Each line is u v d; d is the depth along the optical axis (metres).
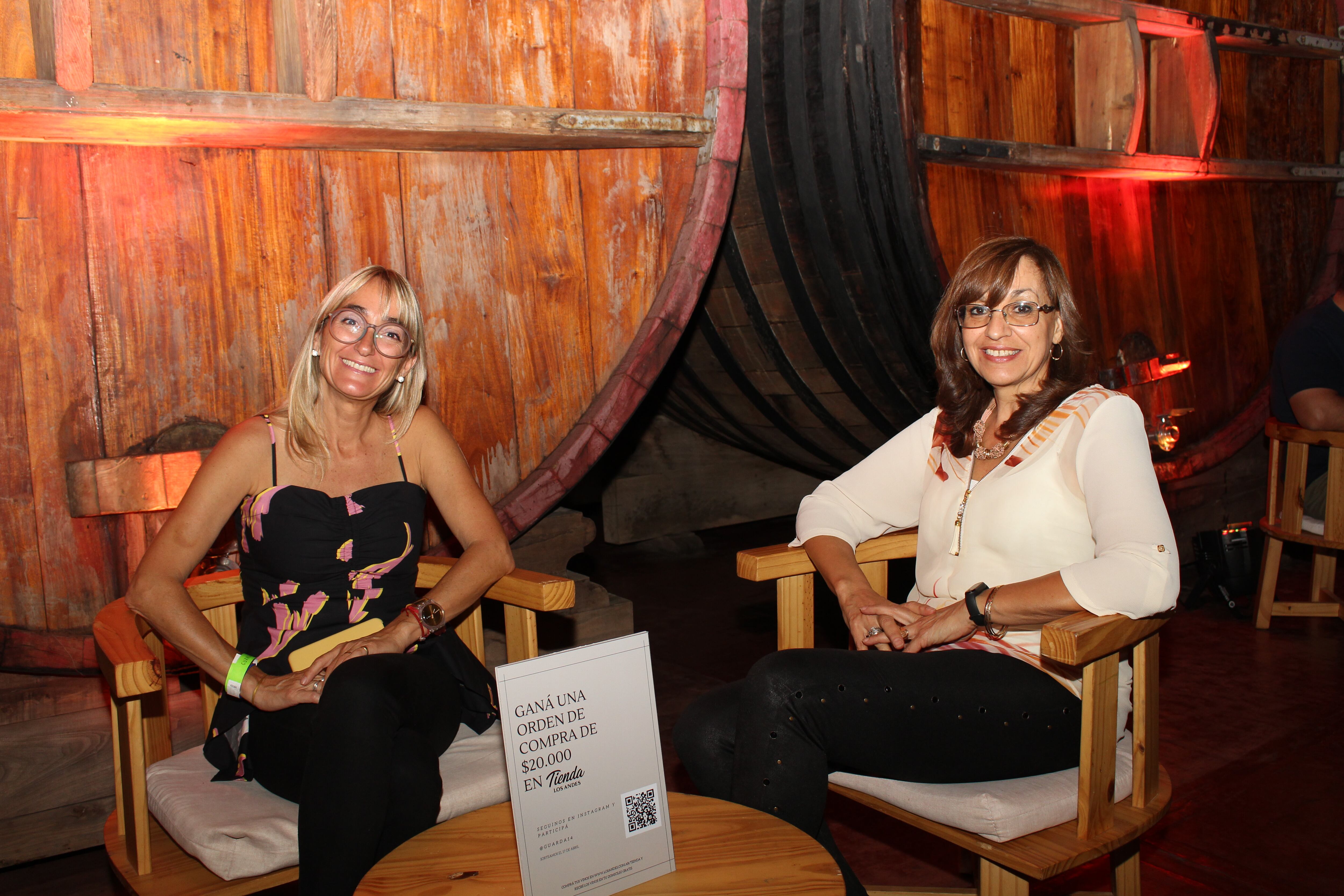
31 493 1.94
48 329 1.92
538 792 1.12
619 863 1.17
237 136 1.98
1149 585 1.44
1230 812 2.35
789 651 1.58
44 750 2.09
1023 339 1.68
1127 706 1.68
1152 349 3.74
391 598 1.79
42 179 1.90
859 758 1.55
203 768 1.67
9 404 1.91
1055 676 1.57
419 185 2.29
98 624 1.58
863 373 3.35
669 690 3.17
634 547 4.94
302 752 1.52
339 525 1.74
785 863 1.23
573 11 2.40
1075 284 3.52
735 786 1.53
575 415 2.52
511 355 2.43
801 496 5.09
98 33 1.87
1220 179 4.05
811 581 1.94
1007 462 1.67
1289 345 3.58
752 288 3.39
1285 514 3.54
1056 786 1.52
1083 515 1.62
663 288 2.59
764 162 3.08
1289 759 2.61
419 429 1.92
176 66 1.94
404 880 1.19
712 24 2.57
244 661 1.61
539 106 2.36
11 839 2.07
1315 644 3.48
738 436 4.46
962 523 1.71
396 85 2.18
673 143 2.54
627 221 2.55
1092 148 3.36
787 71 2.96
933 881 2.12
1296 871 2.11
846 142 2.87
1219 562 3.80
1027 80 3.22
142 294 1.99
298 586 1.73
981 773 1.55
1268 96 4.25
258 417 1.79
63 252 1.92
